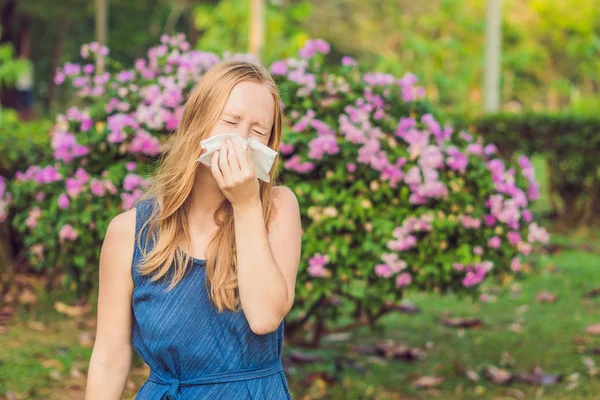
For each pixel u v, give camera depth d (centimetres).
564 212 1009
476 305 629
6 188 550
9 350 477
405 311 594
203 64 434
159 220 187
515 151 989
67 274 442
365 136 388
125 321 193
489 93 1331
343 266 385
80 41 2931
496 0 1320
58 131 445
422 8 3055
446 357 495
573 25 2366
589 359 485
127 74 443
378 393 423
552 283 696
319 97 411
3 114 1342
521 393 430
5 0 2261
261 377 187
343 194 381
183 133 190
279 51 2105
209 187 189
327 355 480
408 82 430
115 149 418
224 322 183
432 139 410
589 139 961
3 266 611
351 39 3158
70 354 476
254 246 178
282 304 179
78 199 409
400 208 388
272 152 180
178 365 185
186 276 185
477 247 391
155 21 2708
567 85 2853
